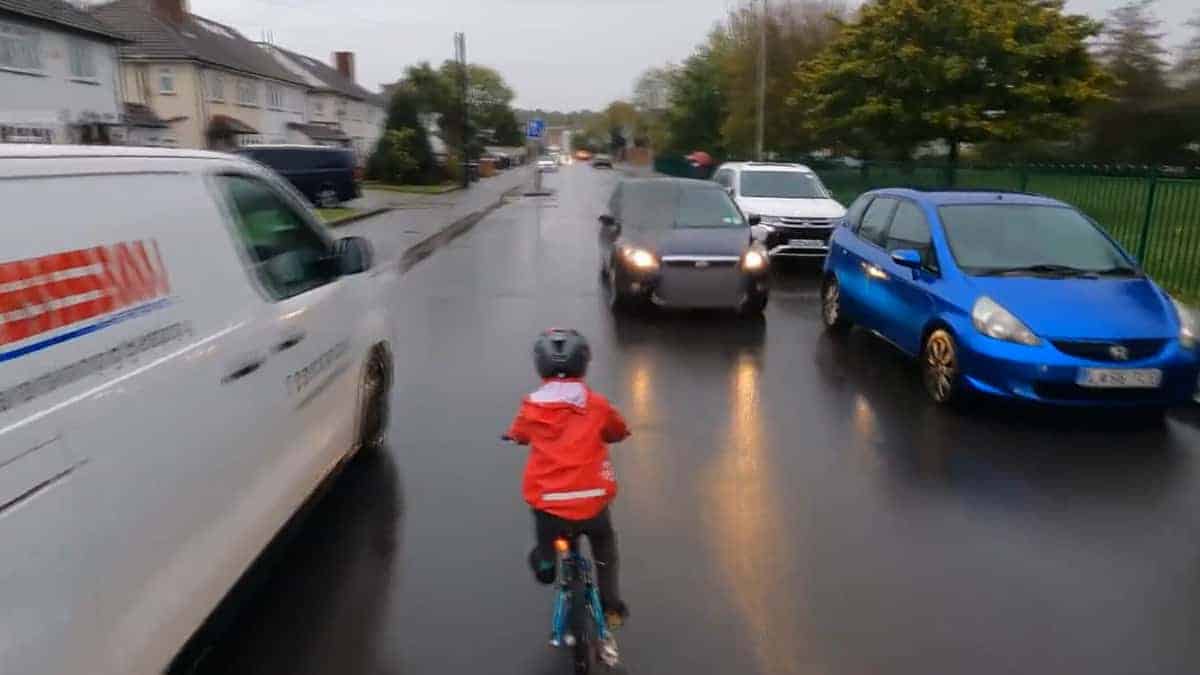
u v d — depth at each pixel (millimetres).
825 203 14898
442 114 51562
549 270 14086
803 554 4258
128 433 2545
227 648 3422
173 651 2809
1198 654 3463
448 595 3836
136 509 2578
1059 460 5543
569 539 3139
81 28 29547
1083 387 5930
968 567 4148
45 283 2324
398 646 3453
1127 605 3820
